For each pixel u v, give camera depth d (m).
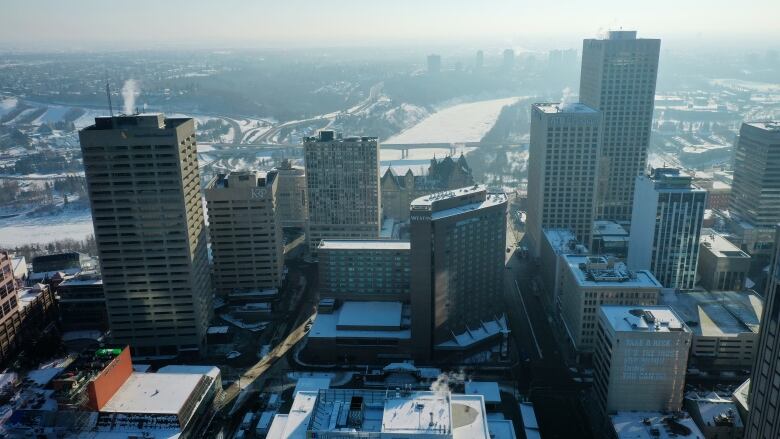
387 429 168.12
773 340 141.75
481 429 179.50
